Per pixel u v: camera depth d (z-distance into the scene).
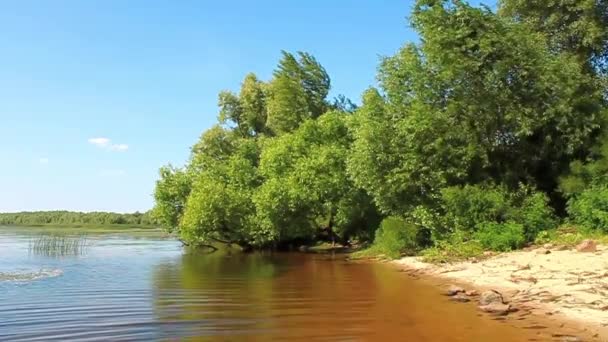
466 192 27.42
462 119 29.67
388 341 11.20
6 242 55.44
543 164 29.64
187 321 13.32
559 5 31.27
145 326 12.73
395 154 30.17
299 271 25.58
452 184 29.48
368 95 32.09
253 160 50.72
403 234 30.19
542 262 20.27
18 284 21.05
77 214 148.88
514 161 29.89
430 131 29.27
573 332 11.53
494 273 19.89
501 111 29.09
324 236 44.81
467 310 14.38
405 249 30.62
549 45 31.98
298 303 15.92
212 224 42.84
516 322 12.69
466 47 28.95
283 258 35.03
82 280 22.36
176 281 21.86
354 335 11.74
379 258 31.20
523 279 17.75
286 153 43.47
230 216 42.97
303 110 56.44
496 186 28.64
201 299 16.83
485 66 29.05
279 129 56.53
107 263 31.53
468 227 27.25
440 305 15.23
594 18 30.50
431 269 23.42
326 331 12.13
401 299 16.39
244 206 43.44
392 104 31.45
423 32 29.95
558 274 17.77
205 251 43.97
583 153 28.16
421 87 30.66
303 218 41.94
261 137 54.12
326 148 40.84
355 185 36.91
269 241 44.34
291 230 41.97
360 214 39.97
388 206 31.50
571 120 27.72
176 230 49.66
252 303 15.98
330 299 16.58
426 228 29.94
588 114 27.72
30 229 106.44
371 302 15.91
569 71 27.97
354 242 43.44
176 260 34.00
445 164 29.39
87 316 14.02
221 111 63.50
